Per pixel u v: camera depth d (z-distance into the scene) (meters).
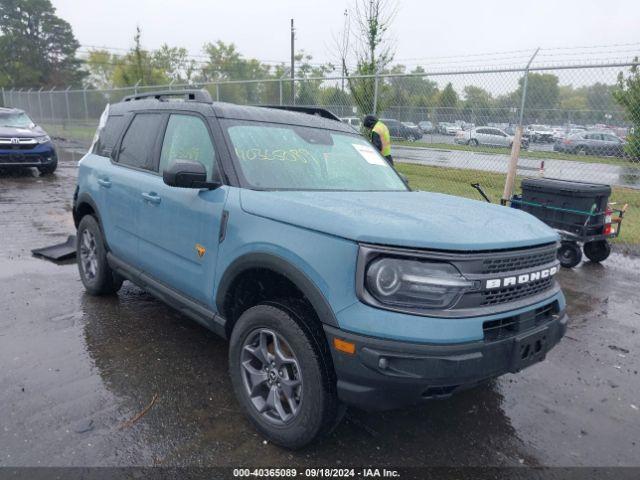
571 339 4.57
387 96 12.30
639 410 3.43
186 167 3.07
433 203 3.33
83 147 22.81
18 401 3.17
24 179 12.92
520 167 10.34
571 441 3.06
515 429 3.16
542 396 3.57
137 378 3.53
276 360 2.82
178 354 3.90
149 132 4.20
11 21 70.94
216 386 3.46
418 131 11.81
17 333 4.14
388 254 2.41
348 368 2.43
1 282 5.34
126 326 4.38
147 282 3.96
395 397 2.43
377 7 13.10
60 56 74.31
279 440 2.82
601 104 9.37
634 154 9.16
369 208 2.87
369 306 2.40
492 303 2.57
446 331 2.37
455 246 2.43
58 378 3.47
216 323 3.26
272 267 2.74
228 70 61.25
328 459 2.78
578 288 6.09
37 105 31.53
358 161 4.04
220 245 3.11
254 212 2.93
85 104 25.75
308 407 2.64
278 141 3.68
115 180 4.31
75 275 5.67
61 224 8.16
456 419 3.24
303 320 2.67
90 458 2.69
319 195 3.18
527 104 10.04
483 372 2.46
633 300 5.68
